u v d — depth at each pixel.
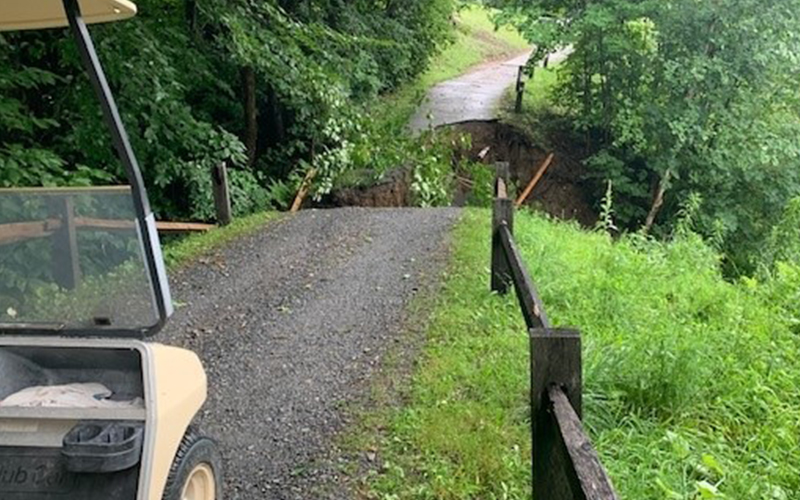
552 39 14.98
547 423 2.71
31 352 2.61
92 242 2.74
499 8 18.03
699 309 6.61
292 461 3.69
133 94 9.20
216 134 10.68
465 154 16.14
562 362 2.71
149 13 10.12
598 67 15.20
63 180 7.09
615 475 3.34
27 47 8.03
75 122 8.66
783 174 14.29
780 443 3.92
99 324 2.71
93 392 2.56
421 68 21.23
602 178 15.52
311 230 9.34
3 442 2.35
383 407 4.23
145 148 9.68
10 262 2.78
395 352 5.07
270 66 10.99
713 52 13.80
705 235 13.91
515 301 5.86
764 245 13.20
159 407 2.38
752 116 13.97
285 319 5.91
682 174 14.72
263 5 11.03
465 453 3.61
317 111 12.53
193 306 6.32
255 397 4.45
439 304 6.05
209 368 4.93
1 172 6.64
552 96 17.69
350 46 14.36
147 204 2.71
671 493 3.03
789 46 13.24
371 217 10.18
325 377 4.72
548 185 16.14
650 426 3.96
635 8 13.80
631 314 5.90
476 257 7.49
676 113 13.72
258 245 8.55
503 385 4.39
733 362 4.82
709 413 4.21
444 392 4.36
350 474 3.54
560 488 2.44
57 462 2.31
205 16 10.87
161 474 2.35
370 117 14.26
